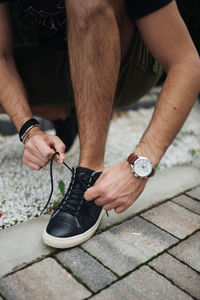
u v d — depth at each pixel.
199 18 2.12
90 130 1.10
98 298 0.88
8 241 1.10
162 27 0.93
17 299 0.87
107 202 0.97
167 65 0.99
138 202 1.37
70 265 1.00
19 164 1.79
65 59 1.41
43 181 1.61
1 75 1.18
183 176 1.62
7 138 2.19
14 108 1.15
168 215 1.29
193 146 2.14
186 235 1.16
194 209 1.34
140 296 0.89
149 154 0.96
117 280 0.94
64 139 1.78
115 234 1.15
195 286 0.93
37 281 0.93
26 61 1.44
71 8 0.99
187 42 0.95
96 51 1.01
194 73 0.94
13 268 0.98
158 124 0.96
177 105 0.94
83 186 1.10
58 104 1.60
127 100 1.57
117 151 2.03
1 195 1.46
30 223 1.22
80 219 1.07
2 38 1.25
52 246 1.04
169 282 0.94
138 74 1.40
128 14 0.97
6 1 1.23
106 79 1.04
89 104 1.07
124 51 1.21
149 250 1.08
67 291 0.90
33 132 1.09
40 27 1.34
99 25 0.98
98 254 1.05
